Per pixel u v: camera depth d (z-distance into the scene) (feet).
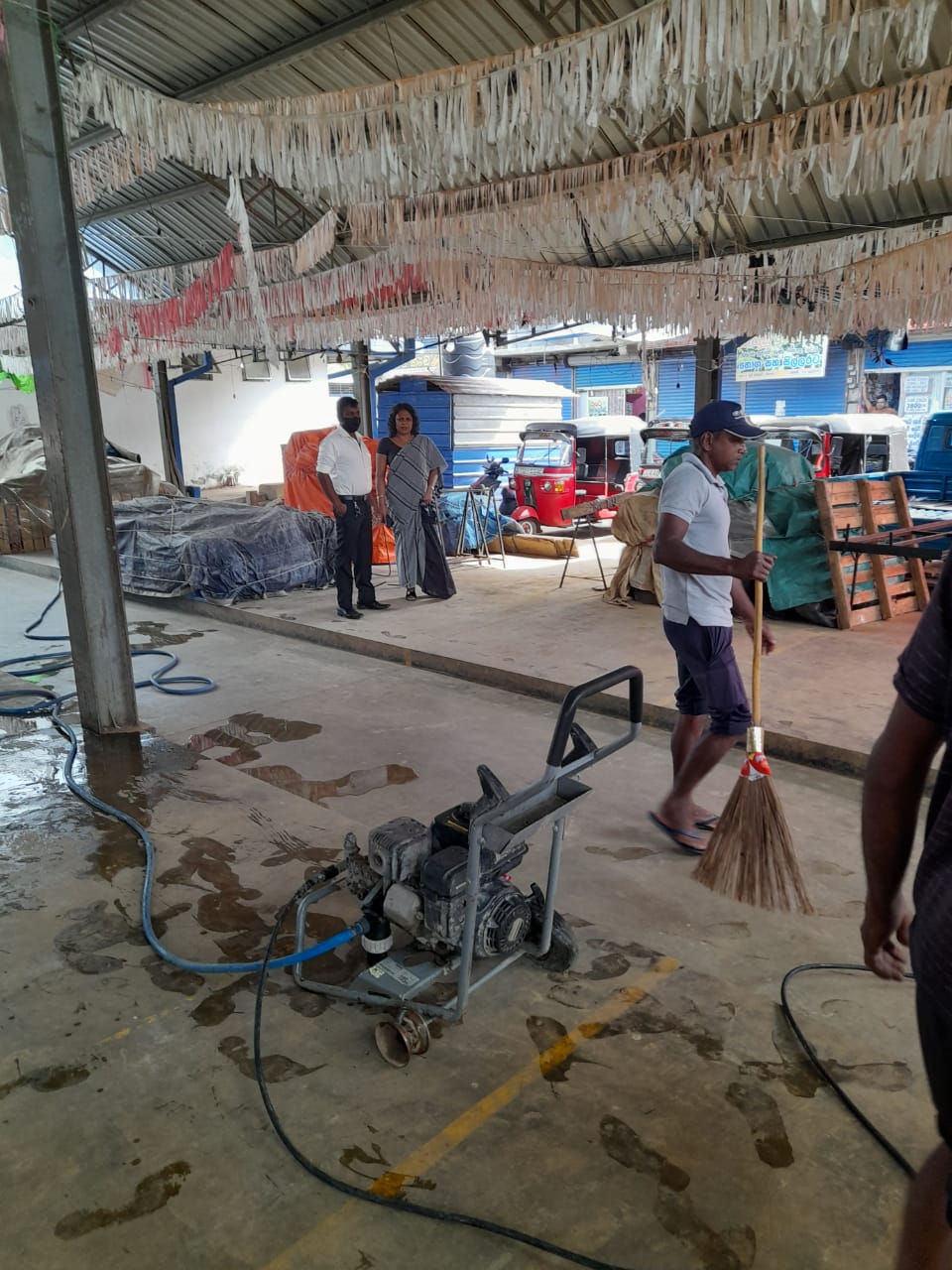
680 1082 6.95
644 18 10.23
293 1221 5.70
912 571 23.56
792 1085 6.91
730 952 8.80
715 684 10.36
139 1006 7.99
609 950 8.84
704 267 28.66
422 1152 6.25
